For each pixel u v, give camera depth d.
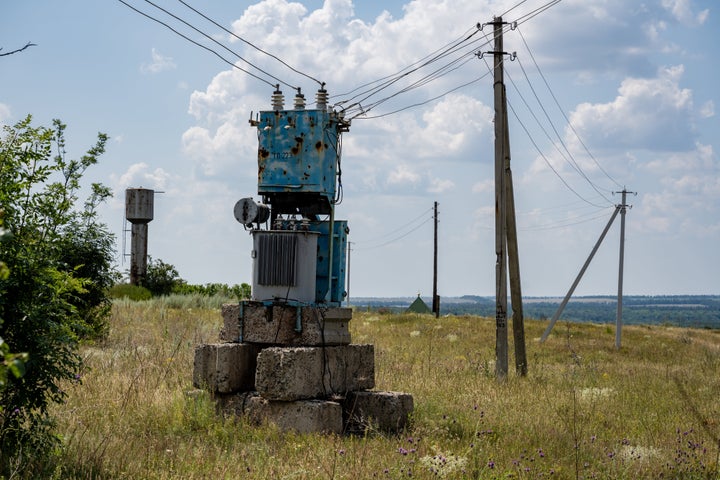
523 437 11.50
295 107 13.06
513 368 22.61
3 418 8.25
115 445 9.06
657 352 33.81
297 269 12.30
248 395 11.95
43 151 8.76
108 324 21.92
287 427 11.41
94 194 20.36
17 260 8.20
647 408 15.00
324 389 12.04
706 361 28.91
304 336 12.09
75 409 10.30
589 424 12.95
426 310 61.59
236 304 12.59
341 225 13.16
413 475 8.72
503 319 20.91
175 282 52.50
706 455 10.90
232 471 8.50
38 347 8.16
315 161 12.71
